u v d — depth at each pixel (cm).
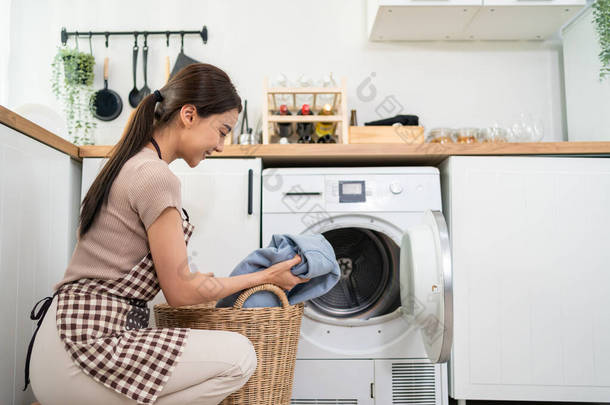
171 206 98
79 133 243
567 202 188
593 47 223
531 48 253
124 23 251
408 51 253
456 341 181
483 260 185
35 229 153
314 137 238
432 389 180
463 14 223
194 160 115
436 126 251
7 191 134
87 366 92
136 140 106
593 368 181
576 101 237
